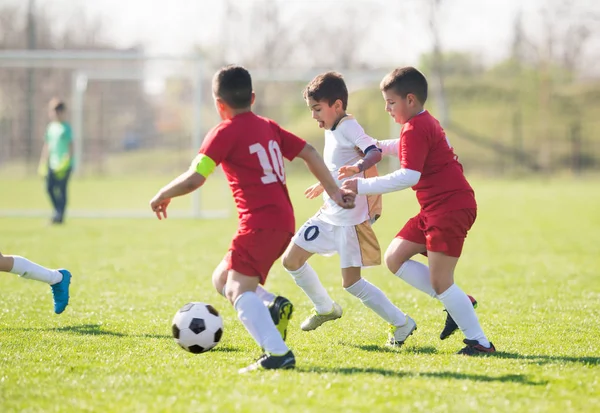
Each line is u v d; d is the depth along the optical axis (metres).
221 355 12.97
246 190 11.64
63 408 9.77
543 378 11.34
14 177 71.88
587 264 27.00
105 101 71.31
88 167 73.88
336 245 14.05
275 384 10.68
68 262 26.31
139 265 25.86
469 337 13.32
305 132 86.81
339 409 9.70
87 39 119.00
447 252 13.05
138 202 57.78
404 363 12.38
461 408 9.81
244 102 11.85
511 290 21.30
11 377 11.27
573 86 121.50
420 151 12.74
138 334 14.90
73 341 14.07
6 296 19.17
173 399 10.05
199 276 23.55
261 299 12.23
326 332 15.31
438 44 114.81
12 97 59.59
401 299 19.62
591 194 68.81
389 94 13.27
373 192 12.77
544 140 105.56
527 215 48.59
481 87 118.19
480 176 96.81
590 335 15.05
